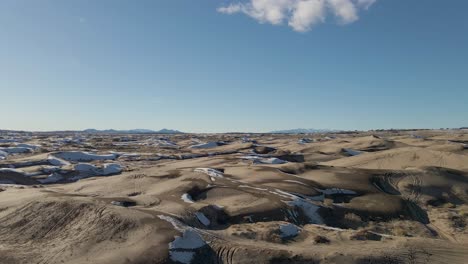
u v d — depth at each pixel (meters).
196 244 21.11
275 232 24.28
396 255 20.89
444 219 31.64
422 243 23.14
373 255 20.50
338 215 30.64
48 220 25.11
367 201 34.50
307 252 20.42
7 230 24.58
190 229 22.59
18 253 20.83
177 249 20.28
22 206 27.38
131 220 23.31
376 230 28.72
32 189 36.16
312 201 32.56
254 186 35.56
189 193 33.16
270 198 31.56
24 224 25.05
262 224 25.91
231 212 28.36
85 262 19.19
